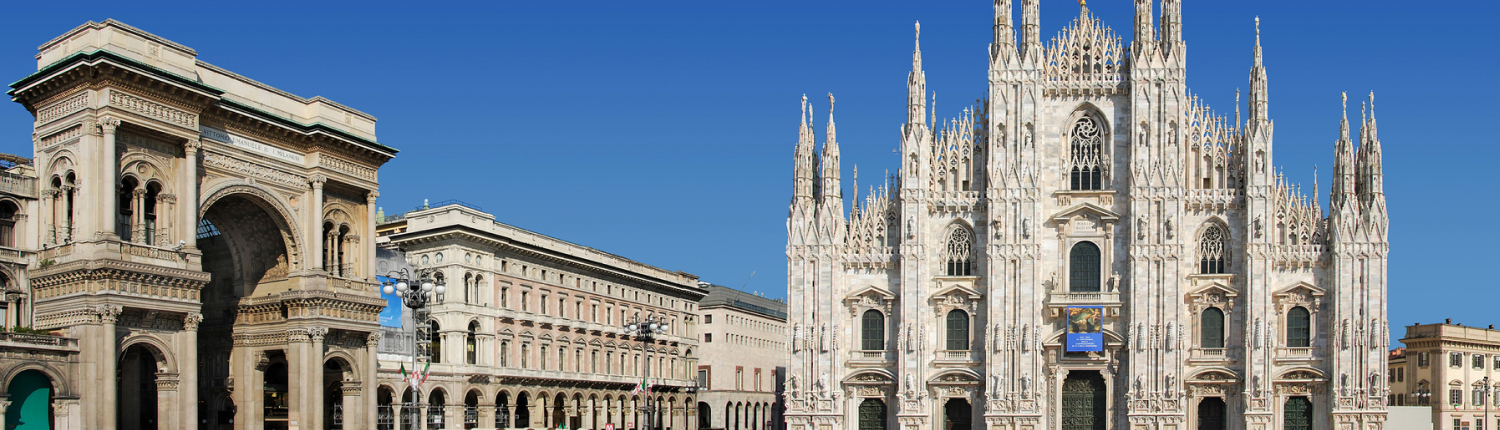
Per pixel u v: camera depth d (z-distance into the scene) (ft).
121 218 237.66
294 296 263.29
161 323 238.48
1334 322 311.27
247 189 256.93
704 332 560.61
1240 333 316.81
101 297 225.15
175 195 240.94
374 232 287.28
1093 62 328.70
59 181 236.84
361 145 278.67
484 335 378.12
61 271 227.20
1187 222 322.34
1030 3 329.11
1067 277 323.16
